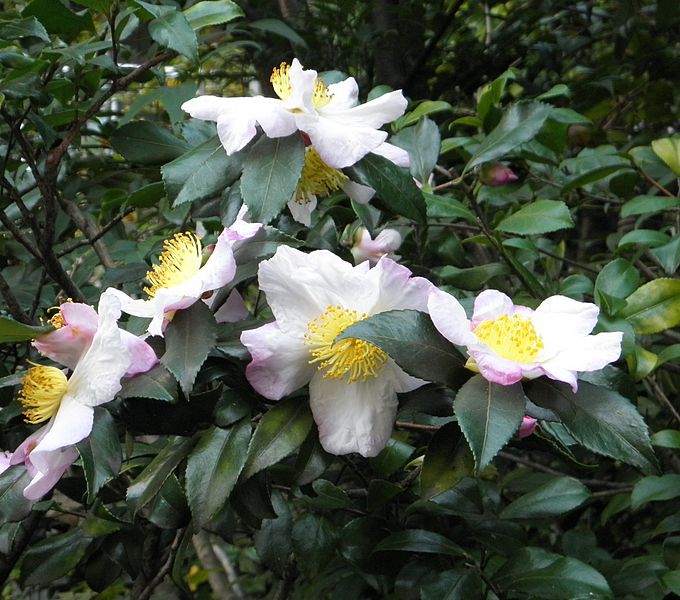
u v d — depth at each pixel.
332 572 0.59
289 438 0.35
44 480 0.36
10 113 0.52
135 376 0.35
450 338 0.32
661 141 0.61
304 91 0.39
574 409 0.33
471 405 0.31
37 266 0.64
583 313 0.34
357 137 0.39
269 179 0.39
